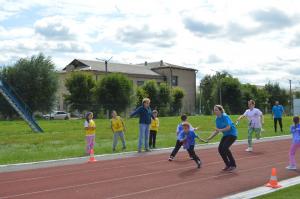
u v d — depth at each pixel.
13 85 57.22
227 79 83.62
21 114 32.97
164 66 88.06
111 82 61.09
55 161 15.18
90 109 63.28
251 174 12.17
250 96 85.31
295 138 12.91
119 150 18.44
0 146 20.42
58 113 65.06
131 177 11.86
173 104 76.12
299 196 8.73
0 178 11.94
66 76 73.00
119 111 61.69
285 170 12.85
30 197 9.45
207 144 20.95
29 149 18.92
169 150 18.70
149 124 18.16
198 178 11.59
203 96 98.62
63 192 9.94
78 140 23.75
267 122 39.38
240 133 26.67
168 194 9.59
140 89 68.00
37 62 58.66
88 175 12.30
